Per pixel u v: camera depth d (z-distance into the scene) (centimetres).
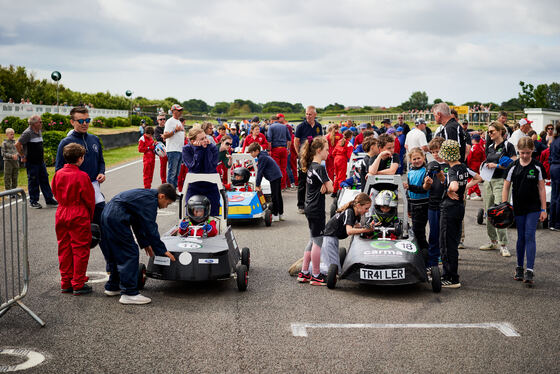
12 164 1370
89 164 727
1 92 5231
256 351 489
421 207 787
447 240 699
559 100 5941
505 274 769
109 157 2842
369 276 658
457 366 461
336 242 736
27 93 5491
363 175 922
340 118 6612
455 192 682
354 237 731
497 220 740
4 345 498
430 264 769
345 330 545
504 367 460
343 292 680
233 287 699
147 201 623
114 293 654
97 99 6756
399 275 653
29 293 657
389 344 509
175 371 447
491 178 902
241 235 1024
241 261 744
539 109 2836
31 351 486
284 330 543
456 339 523
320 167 689
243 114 14050
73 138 712
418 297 661
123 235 614
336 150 1427
